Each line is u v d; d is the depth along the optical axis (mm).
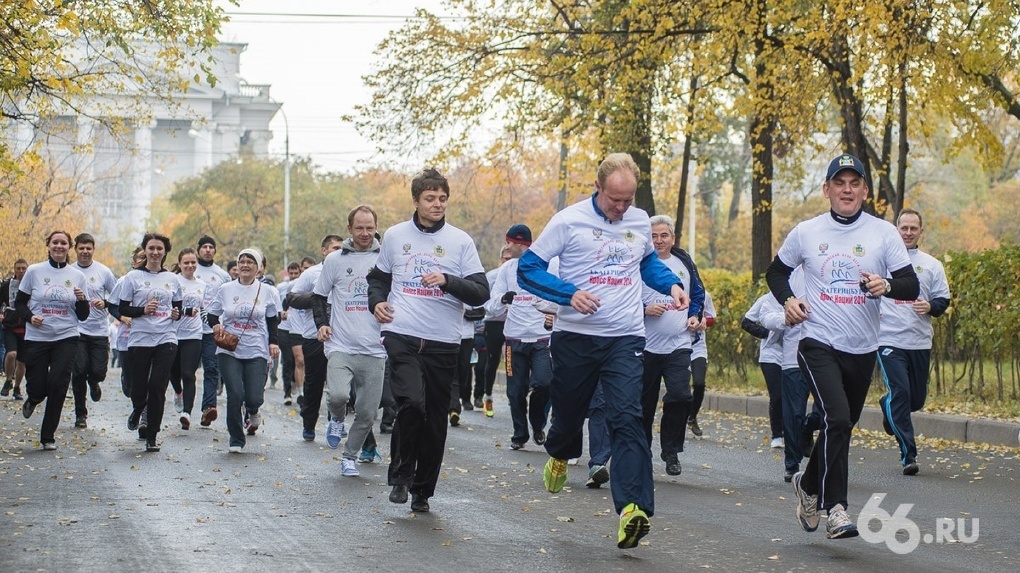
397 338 7891
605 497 8938
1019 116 18250
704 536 7230
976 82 17391
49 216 41156
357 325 10109
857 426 14789
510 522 7695
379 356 10094
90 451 11844
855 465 11055
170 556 6371
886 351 10570
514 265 12898
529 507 8367
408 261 7973
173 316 12008
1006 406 14188
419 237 8016
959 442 12914
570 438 7203
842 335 6949
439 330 7930
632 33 19531
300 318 18406
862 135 19000
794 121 19141
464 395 17828
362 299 10125
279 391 22781
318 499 8664
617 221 6938
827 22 16609
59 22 13055
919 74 16672
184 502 8406
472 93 21828
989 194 53594
